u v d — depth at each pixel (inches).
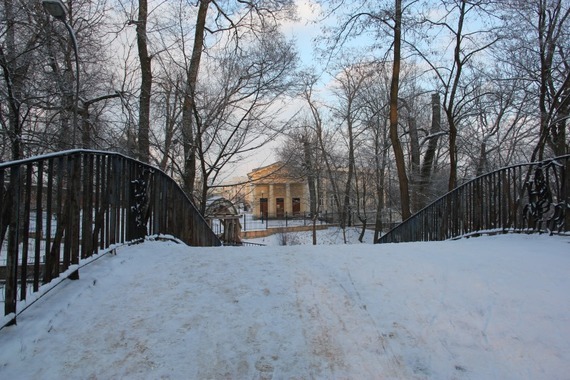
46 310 119.9
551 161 227.9
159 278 153.8
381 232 1216.2
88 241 157.6
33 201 297.6
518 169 286.7
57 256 132.4
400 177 557.9
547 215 232.4
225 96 619.2
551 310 118.0
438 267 159.8
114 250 183.5
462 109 758.5
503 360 95.1
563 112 567.8
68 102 484.1
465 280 143.9
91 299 132.0
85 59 501.4
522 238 231.0
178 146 614.9
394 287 139.6
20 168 111.7
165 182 271.1
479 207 296.2
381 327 111.4
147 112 545.6
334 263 169.8
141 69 553.0
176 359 97.1
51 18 441.7
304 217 1758.1
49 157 123.9
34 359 97.1
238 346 102.7
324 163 1359.5
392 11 541.3
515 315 116.0
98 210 166.9
